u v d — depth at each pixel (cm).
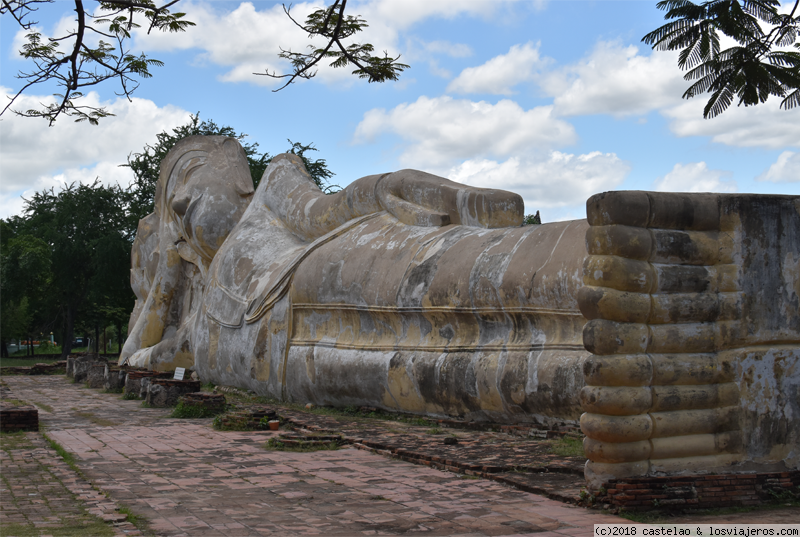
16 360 4741
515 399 1212
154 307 2509
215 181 2291
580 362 1136
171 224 2538
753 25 727
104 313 4947
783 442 797
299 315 1725
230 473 937
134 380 2006
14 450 1108
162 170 2522
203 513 736
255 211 2131
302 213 1950
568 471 885
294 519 713
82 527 671
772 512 731
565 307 1171
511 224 1444
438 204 1554
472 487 844
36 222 4669
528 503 767
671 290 782
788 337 809
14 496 803
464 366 1303
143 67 725
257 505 768
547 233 1263
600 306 763
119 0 655
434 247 1455
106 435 1273
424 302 1392
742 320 797
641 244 769
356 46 751
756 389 795
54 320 5194
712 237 800
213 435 1272
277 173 2148
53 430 1344
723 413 784
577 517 711
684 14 736
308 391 1653
